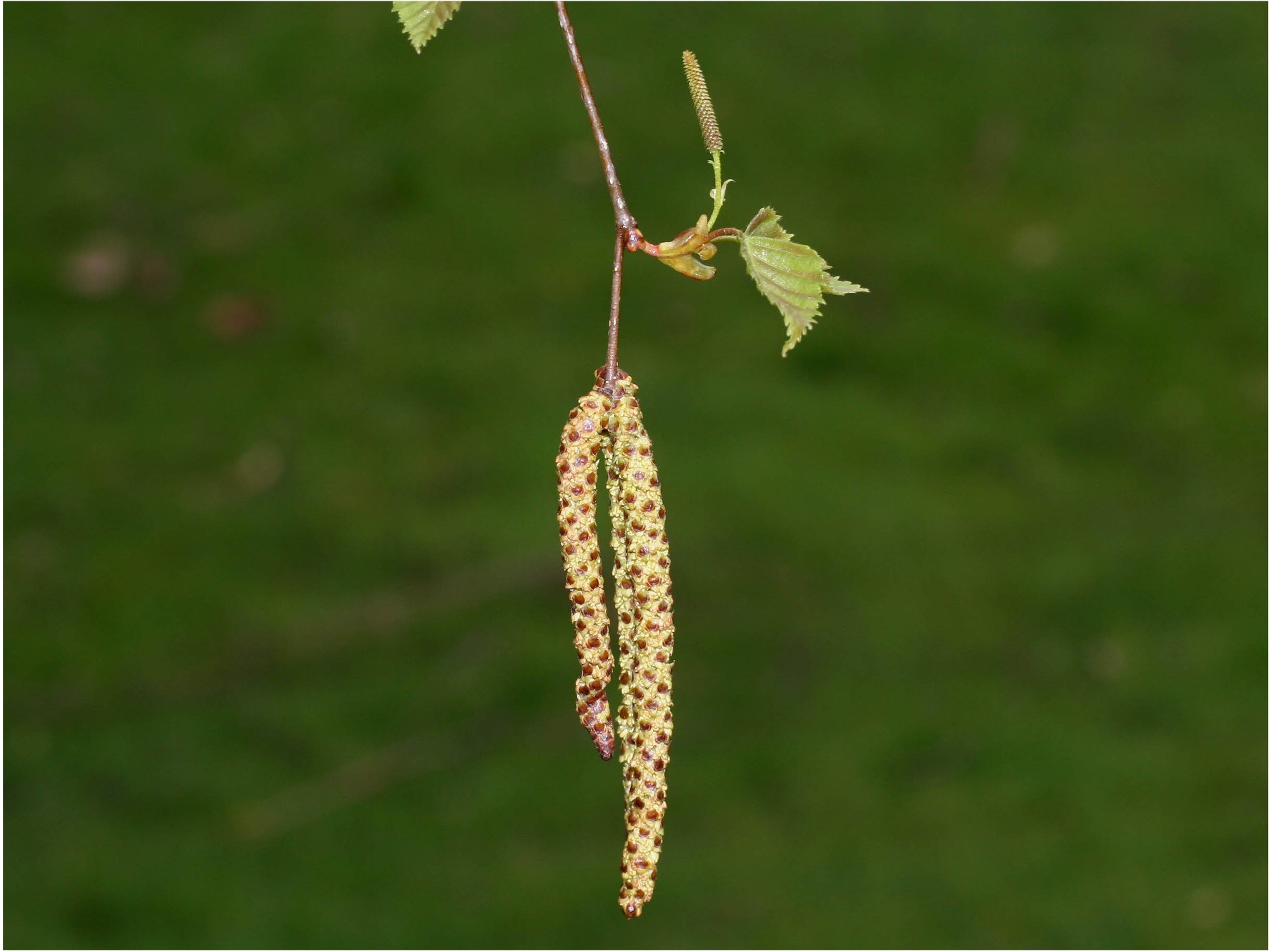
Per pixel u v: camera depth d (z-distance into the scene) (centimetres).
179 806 645
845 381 918
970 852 632
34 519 789
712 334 943
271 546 783
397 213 1016
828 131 1084
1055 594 780
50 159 1025
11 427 839
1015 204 1046
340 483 822
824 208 1027
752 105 1098
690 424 866
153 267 960
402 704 705
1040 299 977
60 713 688
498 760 677
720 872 617
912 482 843
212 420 861
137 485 815
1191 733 697
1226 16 1220
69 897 591
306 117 1081
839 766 677
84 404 863
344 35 1152
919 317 959
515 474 827
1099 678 733
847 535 801
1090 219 1036
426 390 885
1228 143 1100
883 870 623
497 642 733
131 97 1088
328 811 649
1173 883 619
